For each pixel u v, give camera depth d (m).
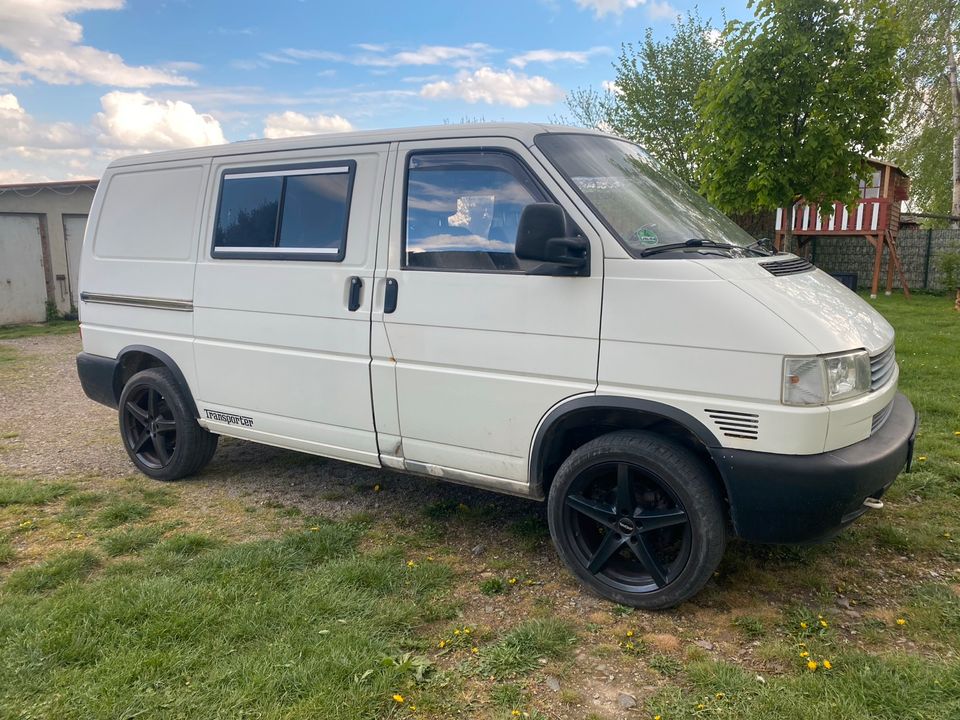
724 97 8.62
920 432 5.49
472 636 3.10
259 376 4.49
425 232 3.78
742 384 2.96
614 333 3.21
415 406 3.86
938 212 25.66
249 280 4.44
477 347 3.59
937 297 17.14
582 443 3.74
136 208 5.15
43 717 2.53
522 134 3.57
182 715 2.54
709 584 3.52
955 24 20.12
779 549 3.82
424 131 3.85
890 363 3.59
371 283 3.93
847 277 10.73
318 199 4.19
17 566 3.83
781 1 8.14
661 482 3.20
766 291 3.09
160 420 5.14
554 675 2.84
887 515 4.18
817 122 8.23
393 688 2.71
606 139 4.05
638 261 3.18
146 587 3.38
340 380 4.12
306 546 3.95
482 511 4.46
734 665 2.86
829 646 2.97
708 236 3.63
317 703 2.59
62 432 6.63
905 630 3.07
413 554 3.92
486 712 2.62
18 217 14.66
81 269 5.51
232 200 4.58
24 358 10.82
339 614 3.20
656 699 2.67
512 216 3.53
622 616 3.28
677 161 20.67
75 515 4.52
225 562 3.71
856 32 8.11
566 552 3.50
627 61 21.19
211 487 5.05
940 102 21.42
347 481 5.11
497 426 3.60
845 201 9.02
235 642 2.99
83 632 3.04
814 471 2.88
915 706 2.54
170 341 4.94
